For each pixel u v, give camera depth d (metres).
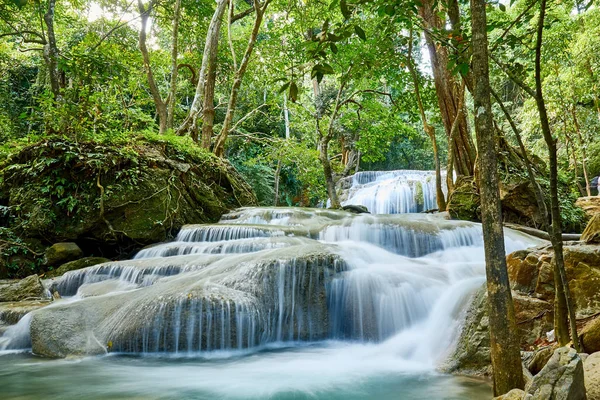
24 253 8.23
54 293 6.82
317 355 4.86
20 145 9.31
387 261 6.66
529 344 3.87
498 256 2.39
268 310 5.38
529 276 4.32
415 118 13.47
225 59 15.82
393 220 8.86
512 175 10.15
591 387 2.36
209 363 4.56
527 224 9.98
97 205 8.62
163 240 9.28
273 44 14.86
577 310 3.61
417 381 3.78
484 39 2.44
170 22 16.00
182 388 3.71
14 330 5.39
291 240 7.60
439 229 8.49
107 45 12.77
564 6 15.45
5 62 15.94
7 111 15.67
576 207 10.98
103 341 5.00
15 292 6.73
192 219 10.37
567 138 15.91
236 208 11.65
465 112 11.28
